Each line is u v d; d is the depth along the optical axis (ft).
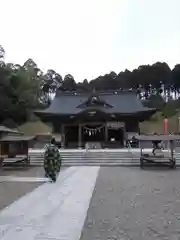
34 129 136.36
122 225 18.22
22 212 21.45
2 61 170.71
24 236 15.70
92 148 98.63
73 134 111.14
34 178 41.11
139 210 22.34
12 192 30.12
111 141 104.12
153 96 225.76
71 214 20.92
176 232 16.78
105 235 16.16
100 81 250.57
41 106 198.49
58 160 39.37
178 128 137.08
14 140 57.57
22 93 167.22
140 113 103.81
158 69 236.84
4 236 15.70
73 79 263.49
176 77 233.76
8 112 154.20
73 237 15.61
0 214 20.83
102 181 38.34
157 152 68.59
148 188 32.76
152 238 15.66
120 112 104.37
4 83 154.40
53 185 34.88
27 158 60.13
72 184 35.58
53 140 49.29
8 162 56.95
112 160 64.08
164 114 177.17
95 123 106.01
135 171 50.72
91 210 22.29
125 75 247.29
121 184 35.73
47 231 16.70
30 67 212.02
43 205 23.91
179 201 25.76
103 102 113.29
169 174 46.32
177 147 85.76
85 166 59.41
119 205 24.12
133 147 101.86
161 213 21.39
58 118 108.27
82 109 108.78
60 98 128.77
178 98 230.07
